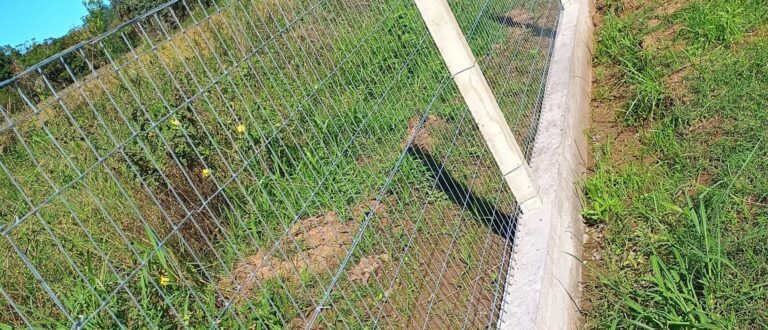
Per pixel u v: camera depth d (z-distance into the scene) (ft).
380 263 11.31
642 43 19.49
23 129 13.29
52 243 11.53
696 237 10.57
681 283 9.89
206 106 13.20
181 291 10.33
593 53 20.79
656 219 11.60
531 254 10.44
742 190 11.40
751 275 9.68
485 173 13.34
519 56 17.53
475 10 16.58
